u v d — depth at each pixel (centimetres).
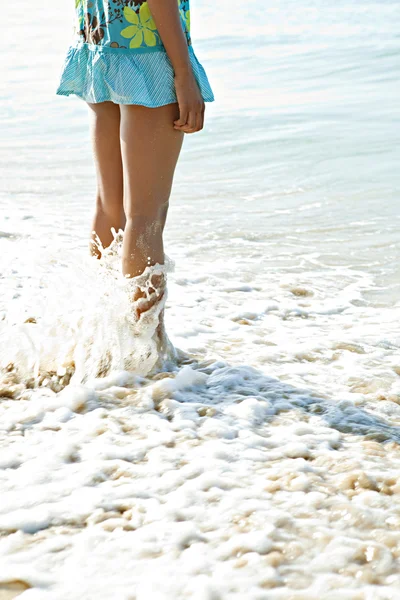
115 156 288
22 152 730
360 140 702
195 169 651
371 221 496
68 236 470
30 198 575
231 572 171
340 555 176
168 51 260
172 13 257
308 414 253
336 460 220
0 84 1102
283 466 216
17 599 165
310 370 294
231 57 1228
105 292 284
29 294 352
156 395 264
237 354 310
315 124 773
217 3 1970
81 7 274
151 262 275
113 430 239
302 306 371
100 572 172
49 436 236
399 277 406
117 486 207
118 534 186
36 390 271
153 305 279
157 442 231
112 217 297
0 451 226
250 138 738
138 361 284
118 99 264
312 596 164
